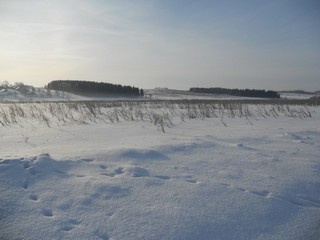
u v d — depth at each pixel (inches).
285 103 905.5
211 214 126.5
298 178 169.6
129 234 111.8
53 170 163.8
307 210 135.0
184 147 229.1
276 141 268.1
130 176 163.0
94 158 190.7
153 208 129.5
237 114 550.3
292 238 114.7
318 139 280.4
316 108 727.7
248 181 162.9
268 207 134.3
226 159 202.1
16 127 367.6
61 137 290.0
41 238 108.3
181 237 111.4
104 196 138.3
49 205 129.6
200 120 454.6
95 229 114.3
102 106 711.7
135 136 295.1
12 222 117.0
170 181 157.8
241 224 121.1
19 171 154.1
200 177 166.2
